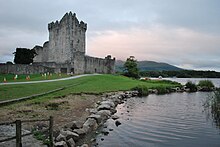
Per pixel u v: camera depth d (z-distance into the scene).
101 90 57.28
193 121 31.23
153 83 93.62
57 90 48.47
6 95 37.31
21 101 34.16
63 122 24.73
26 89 46.28
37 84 56.62
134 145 20.91
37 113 27.88
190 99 56.94
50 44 132.62
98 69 128.62
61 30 127.81
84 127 23.31
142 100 53.69
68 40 125.00
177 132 25.72
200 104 48.06
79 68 114.50
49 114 28.08
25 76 82.19
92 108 34.84
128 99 54.94
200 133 25.50
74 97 43.88
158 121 30.86
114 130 25.31
